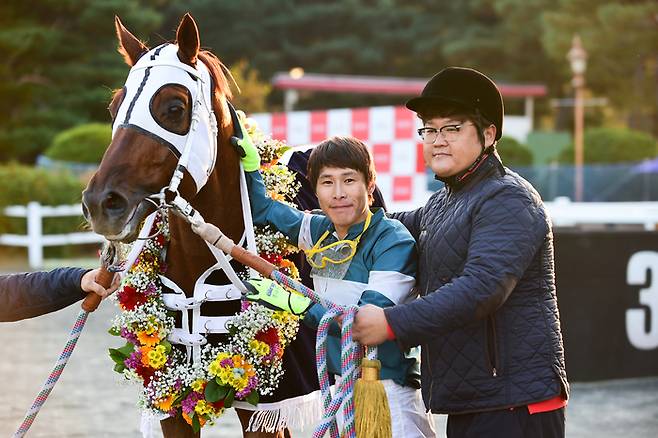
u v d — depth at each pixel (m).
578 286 7.79
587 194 21.66
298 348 4.05
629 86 31.61
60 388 7.47
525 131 33.91
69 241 16.97
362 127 12.55
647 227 11.06
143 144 3.37
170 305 3.79
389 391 3.66
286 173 4.09
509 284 3.20
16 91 26.19
